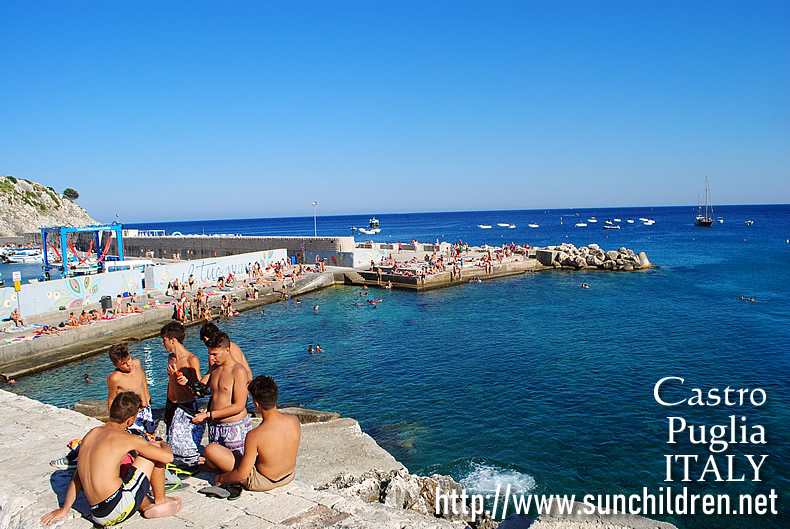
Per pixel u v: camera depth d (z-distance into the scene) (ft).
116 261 154.81
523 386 68.28
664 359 79.46
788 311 114.52
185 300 114.21
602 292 145.28
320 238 183.93
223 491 20.52
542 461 48.29
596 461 48.24
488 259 191.42
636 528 23.32
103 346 91.86
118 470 17.89
